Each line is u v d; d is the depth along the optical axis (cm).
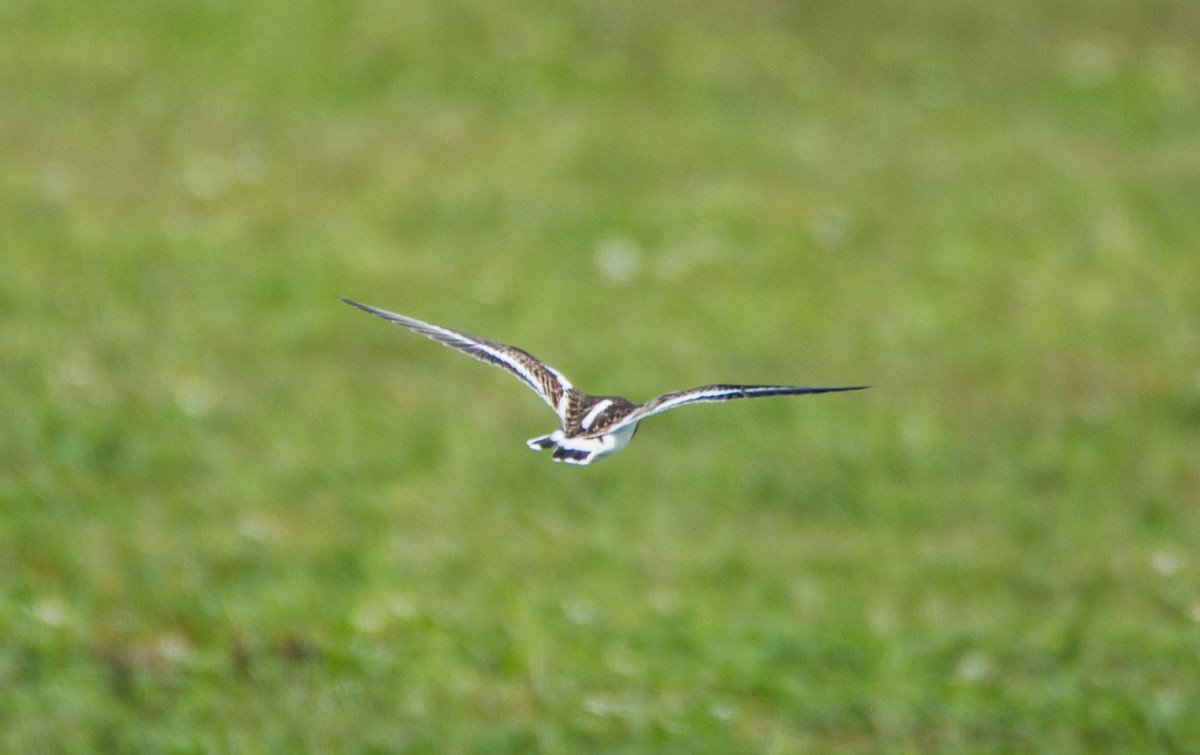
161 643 1128
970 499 1485
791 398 1650
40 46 2512
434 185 2170
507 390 1658
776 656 1175
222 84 2461
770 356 1756
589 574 1317
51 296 1767
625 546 1366
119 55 2511
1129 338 1844
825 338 1811
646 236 2062
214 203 2084
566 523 1410
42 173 2112
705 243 2047
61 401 1513
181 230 1989
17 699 1025
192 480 1423
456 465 1489
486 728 1050
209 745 997
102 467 1421
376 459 1490
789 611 1259
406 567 1291
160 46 2562
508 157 2278
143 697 1060
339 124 2369
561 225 2078
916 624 1245
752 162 2325
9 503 1317
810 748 1051
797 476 1508
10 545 1238
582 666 1146
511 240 2036
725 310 1869
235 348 1700
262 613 1185
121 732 1006
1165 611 1289
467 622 1203
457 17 2708
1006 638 1215
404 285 1888
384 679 1110
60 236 1933
